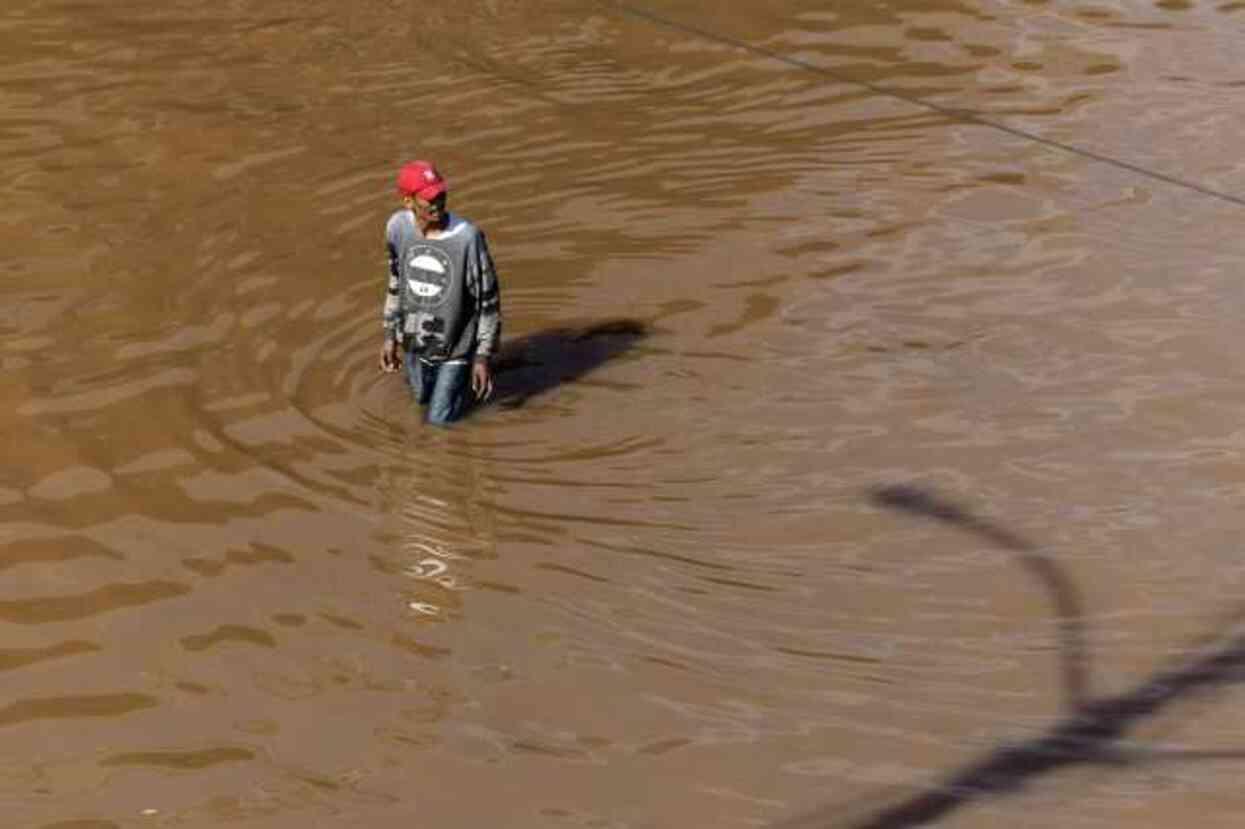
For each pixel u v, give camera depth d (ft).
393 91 117.19
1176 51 124.26
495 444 80.12
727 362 86.94
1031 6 132.16
